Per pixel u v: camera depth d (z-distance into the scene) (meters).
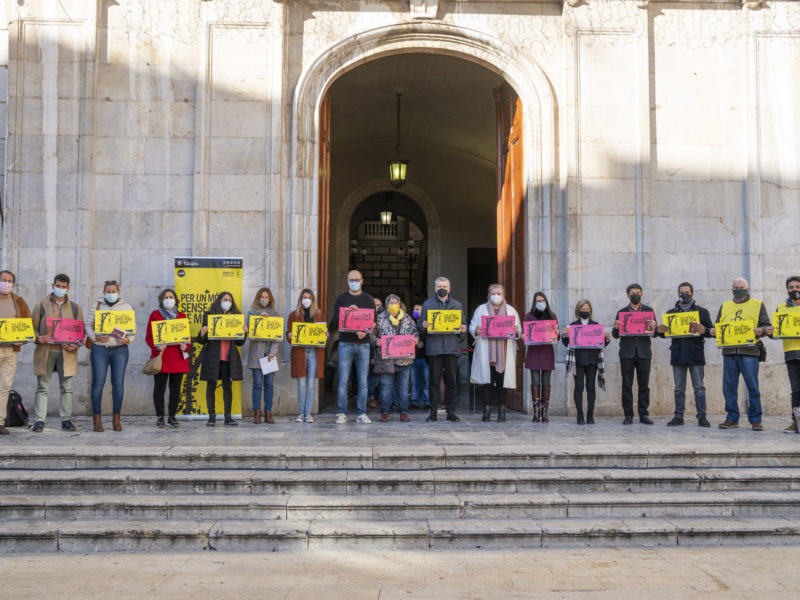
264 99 10.81
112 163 10.75
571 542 6.07
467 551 5.92
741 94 11.21
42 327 8.84
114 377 8.91
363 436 8.32
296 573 5.38
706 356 10.92
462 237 18.53
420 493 6.70
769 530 6.13
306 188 10.87
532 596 4.89
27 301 10.43
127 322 8.91
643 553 5.87
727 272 11.03
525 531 6.06
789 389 10.82
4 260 10.41
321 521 6.32
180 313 9.49
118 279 10.64
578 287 10.80
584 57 11.07
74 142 10.61
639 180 10.94
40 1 10.68
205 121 10.72
